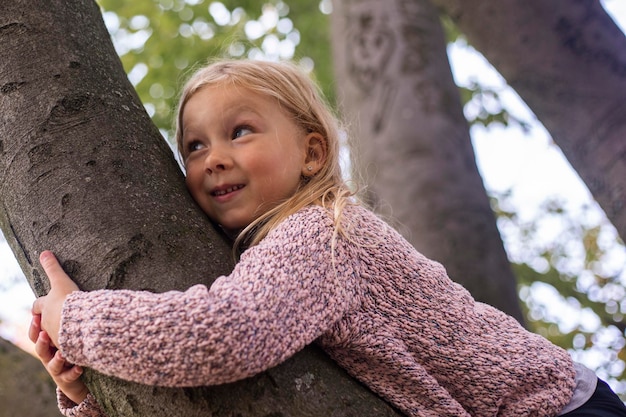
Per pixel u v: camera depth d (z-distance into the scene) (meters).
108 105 1.93
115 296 1.60
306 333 1.65
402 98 4.63
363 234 1.91
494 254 4.04
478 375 1.89
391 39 4.85
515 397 1.92
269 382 1.62
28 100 1.87
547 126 3.17
